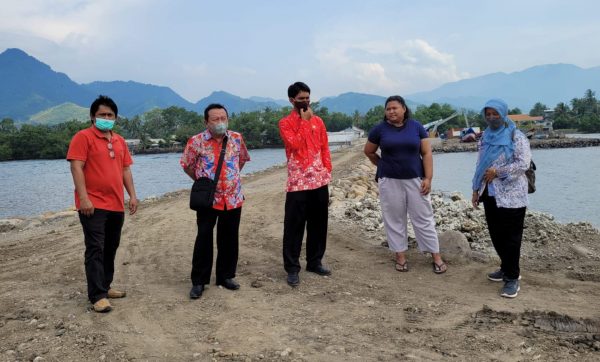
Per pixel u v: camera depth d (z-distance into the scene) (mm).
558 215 16250
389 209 5641
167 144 130375
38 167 69875
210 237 4895
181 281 5523
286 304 4621
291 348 3629
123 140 4930
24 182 41125
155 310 4539
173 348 3725
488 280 5211
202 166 4859
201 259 4855
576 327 3955
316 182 5285
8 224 12039
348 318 4238
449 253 6043
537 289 4906
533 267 5668
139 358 3574
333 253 6570
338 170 27156
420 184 5465
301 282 5324
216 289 5113
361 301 4680
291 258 5285
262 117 133750
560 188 24281
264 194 14047
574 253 6227
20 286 5547
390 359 3418
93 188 4559
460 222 7977
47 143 105500
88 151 4516
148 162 71500
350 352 3543
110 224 4746
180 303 4715
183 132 131375
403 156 5465
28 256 7359
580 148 72938
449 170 39562
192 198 4750
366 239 7293
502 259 4840
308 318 4254
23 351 3754
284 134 5242
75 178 4438
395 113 5395
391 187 5566
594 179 28453
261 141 124875
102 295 4605
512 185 4695
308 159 5277
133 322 4266
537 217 7879
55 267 6438
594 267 5594
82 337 3967
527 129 104812
